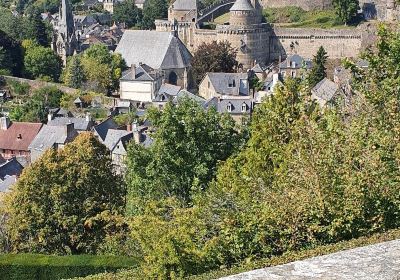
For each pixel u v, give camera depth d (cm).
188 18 18425
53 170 5772
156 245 3272
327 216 2977
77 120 11750
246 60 16700
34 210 5656
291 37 17150
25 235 5741
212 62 15612
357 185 2961
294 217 2986
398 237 2528
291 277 1794
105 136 10881
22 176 5769
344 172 3030
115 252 5197
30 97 15575
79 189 5809
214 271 2844
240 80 14125
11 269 4931
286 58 16488
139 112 13512
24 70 17238
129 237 5212
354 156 3078
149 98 15225
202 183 4944
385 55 3688
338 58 17025
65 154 5997
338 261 1867
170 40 16400
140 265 4006
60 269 4897
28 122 12056
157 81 15325
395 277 1767
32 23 19675
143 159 5181
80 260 4897
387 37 3753
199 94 14788
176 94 14350
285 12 19162
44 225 5694
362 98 3606
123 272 3872
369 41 16725
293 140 3519
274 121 4194
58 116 12938
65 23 18638
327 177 3020
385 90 3431
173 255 3200
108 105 14812
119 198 6003
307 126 3378
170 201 3950
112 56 16350
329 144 3123
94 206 5766
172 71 15950
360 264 1844
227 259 3125
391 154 3038
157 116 5181
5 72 16850
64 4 18662
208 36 17362
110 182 6000
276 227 3031
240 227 3120
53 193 5659
